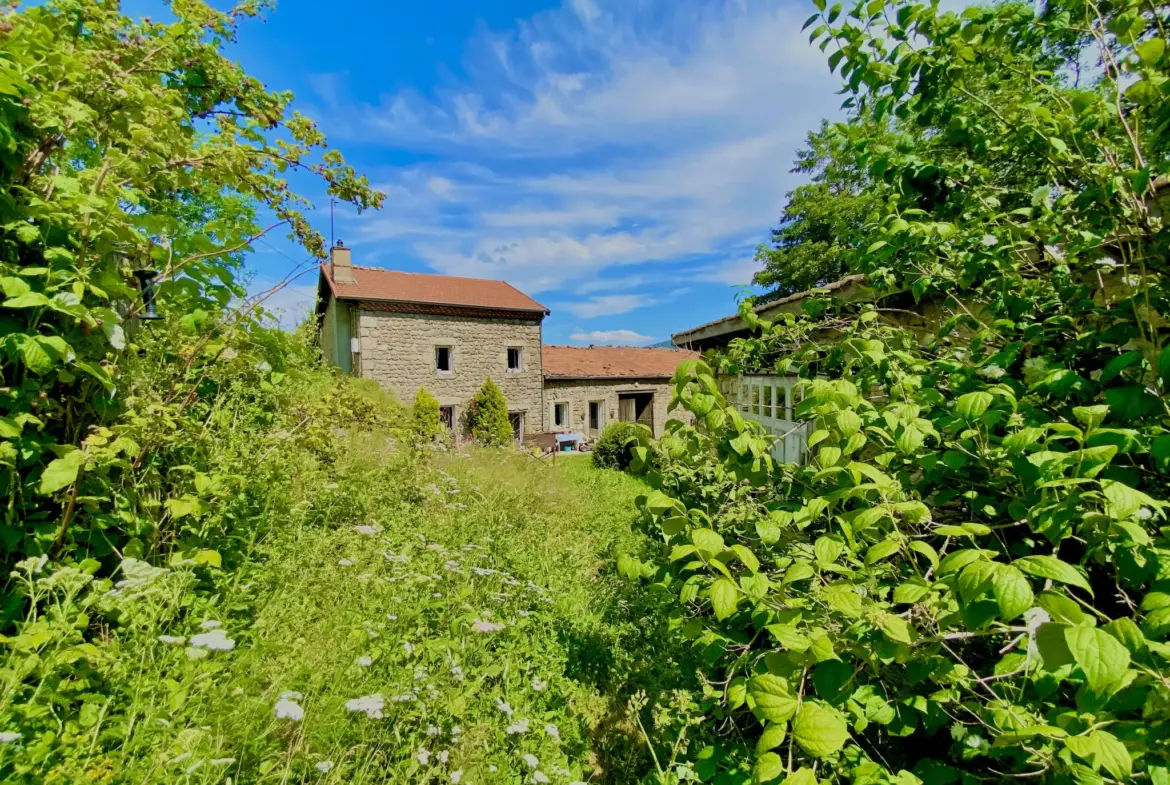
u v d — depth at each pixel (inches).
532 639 115.4
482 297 631.2
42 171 72.7
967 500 63.5
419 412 459.2
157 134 83.0
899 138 86.1
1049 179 81.7
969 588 33.1
